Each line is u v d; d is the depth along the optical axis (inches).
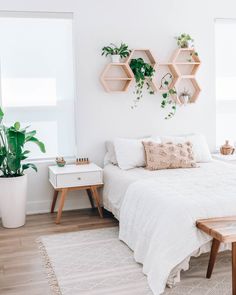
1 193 164.2
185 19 202.4
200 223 110.4
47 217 181.0
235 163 195.8
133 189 146.3
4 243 147.9
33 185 187.5
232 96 218.1
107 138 195.9
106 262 129.6
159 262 111.5
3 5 176.6
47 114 190.4
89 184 174.4
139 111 199.6
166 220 116.8
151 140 188.2
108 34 191.6
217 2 207.0
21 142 158.4
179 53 202.7
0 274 121.6
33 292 110.1
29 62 185.3
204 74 208.5
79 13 186.9
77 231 160.9
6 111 184.4
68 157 194.9
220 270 123.0
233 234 100.3
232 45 215.6
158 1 197.3
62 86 190.9
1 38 180.2
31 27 183.6
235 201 120.3
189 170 170.6
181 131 207.5
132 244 136.2
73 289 111.7
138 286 113.0
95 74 191.5
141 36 196.4
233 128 219.5
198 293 108.7
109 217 179.9
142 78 192.4
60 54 189.0
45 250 140.1
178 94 205.8
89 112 192.2
